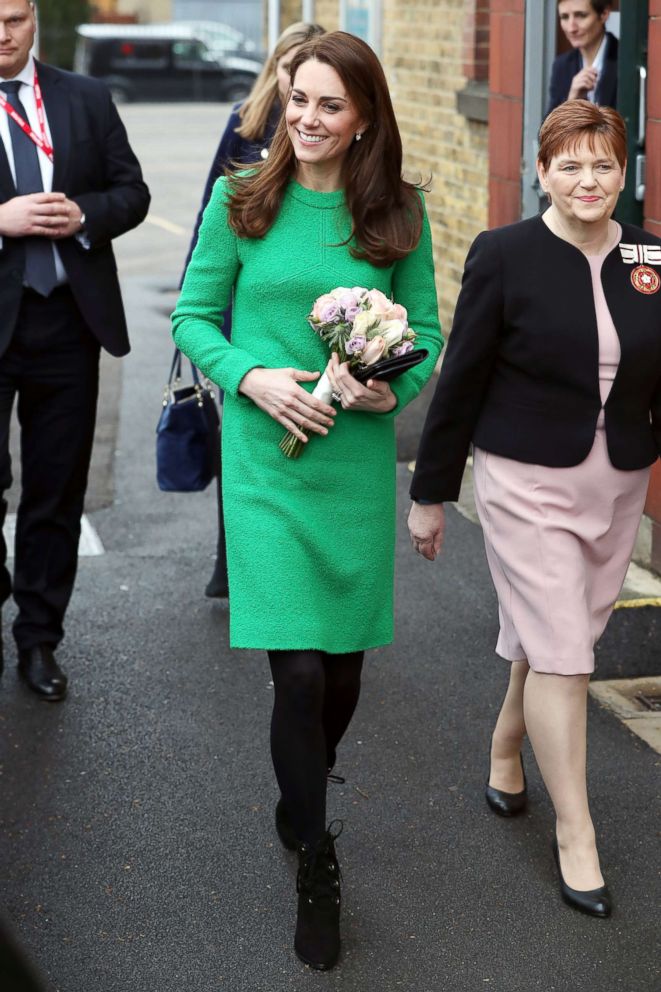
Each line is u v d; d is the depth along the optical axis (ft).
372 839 12.96
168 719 15.37
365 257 11.44
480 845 12.85
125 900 12.06
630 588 18.60
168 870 12.50
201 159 77.97
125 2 154.71
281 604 11.30
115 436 26.91
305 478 11.46
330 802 13.60
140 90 115.75
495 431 11.78
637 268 11.55
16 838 13.02
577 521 11.75
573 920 11.70
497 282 11.53
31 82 15.33
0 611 16.47
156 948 11.40
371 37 33.63
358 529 11.61
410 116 32.09
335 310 11.00
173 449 17.06
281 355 11.51
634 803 13.50
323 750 11.34
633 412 11.69
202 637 17.53
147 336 35.99
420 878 12.34
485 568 19.76
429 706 15.60
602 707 15.43
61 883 12.31
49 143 15.31
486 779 14.01
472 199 28.99
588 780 13.89
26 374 15.65
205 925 11.71
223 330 16.67
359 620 11.73
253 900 12.07
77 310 15.62
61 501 16.11
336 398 11.33
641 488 11.96
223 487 11.76
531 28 22.99
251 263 11.55
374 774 14.14
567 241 11.51
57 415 15.85
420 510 12.35
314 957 11.10
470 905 11.94
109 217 15.34
